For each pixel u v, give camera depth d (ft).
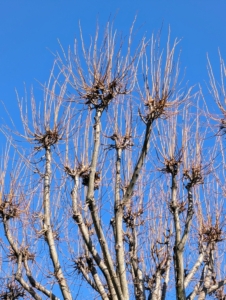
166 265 38.99
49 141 37.81
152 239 40.29
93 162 33.19
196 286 36.04
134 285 37.24
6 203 36.68
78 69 35.53
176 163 36.27
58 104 38.55
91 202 32.30
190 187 36.04
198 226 39.11
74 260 38.04
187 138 37.45
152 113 32.89
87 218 39.50
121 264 31.58
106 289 37.24
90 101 34.81
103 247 31.78
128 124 37.60
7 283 41.14
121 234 32.17
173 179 36.06
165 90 33.35
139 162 32.60
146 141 32.63
